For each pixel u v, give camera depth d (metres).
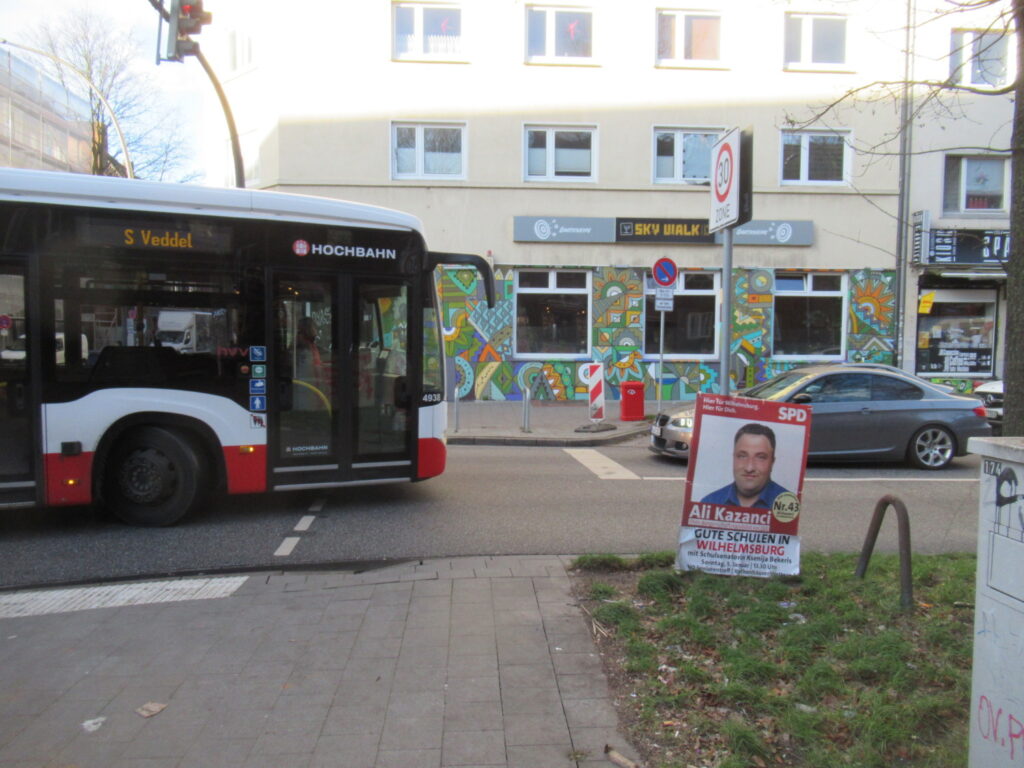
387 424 7.66
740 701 3.34
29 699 3.52
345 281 7.41
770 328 17.88
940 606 4.37
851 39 17.64
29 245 6.42
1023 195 4.25
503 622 4.34
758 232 17.67
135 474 6.91
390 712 3.35
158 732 3.21
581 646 4.01
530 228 17.30
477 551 6.21
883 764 2.86
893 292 18.02
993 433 12.73
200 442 7.05
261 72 17.52
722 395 4.92
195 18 10.91
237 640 4.18
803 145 17.97
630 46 17.39
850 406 10.43
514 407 16.72
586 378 13.81
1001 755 2.38
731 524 4.95
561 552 6.18
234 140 12.48
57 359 6.50
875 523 4.82
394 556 6.08
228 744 3.11
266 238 7.09
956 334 18.17
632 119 17.48
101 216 6.61
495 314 17.39
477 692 3.52
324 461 7.36
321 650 4.02
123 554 6.15
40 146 34.78
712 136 17.73
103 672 3.80
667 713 3.30
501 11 17.16
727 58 17.61
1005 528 2.38
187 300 6.87
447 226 17.30
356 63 17.00
